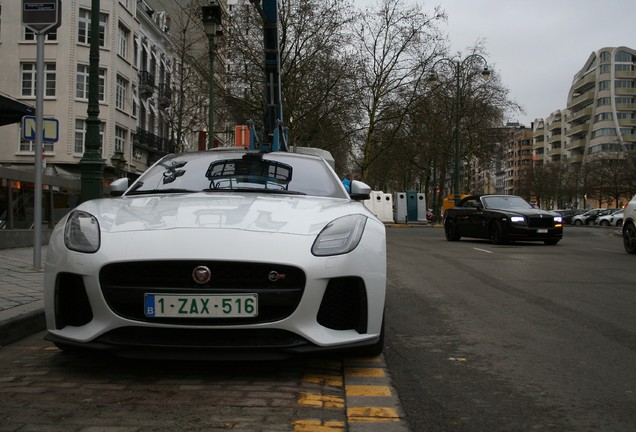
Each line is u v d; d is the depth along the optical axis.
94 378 3.57
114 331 3.35
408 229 29.19
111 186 4.84
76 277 3.46
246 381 3.56
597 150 103.75
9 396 3.23
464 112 50.75
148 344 3.29
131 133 40.31
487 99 51.31
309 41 36.22
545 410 3.21
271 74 13.69
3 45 34.81
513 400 3.36
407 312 6.03
